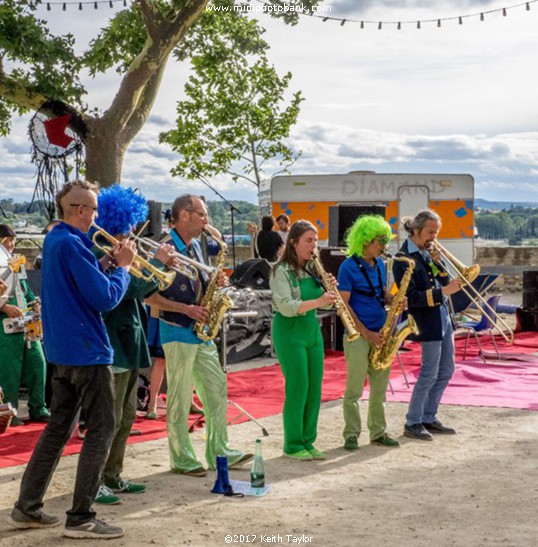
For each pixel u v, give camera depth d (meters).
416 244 7.58
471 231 19.17
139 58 14.12
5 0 14.13
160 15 14.08
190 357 6.34
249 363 12.13
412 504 5.76
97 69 15.68
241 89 22.53
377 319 7.28
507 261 25.36
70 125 14.00
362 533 5.16
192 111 22.89
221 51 16.92
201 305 6.34
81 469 5.05
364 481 6.32
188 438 6.48
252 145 22.92
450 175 19.11
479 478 6.42
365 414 8.74
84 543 4.96
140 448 7.28
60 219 5.20
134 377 5.89
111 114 14.15
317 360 7.00
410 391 10.00
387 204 19.06
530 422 8.47
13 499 5.82
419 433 7.68
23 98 14.14
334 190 19.08
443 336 7.77
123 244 5.12
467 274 7.54
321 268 6.86
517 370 11.55
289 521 5.38
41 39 13.91
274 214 19.25
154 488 6.07
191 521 5.36
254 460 6.03
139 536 5.08
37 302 8.71
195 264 6.15
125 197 5.59
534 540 5.06
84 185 5.12
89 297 4.96
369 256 7.33
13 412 7.81
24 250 22.38
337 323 13.64
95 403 5.07
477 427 8.23
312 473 6.54
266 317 12.61
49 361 5.10
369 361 7.29
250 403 9.33
